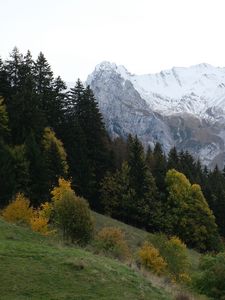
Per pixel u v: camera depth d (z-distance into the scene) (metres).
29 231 23.61
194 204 76.94
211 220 77.00
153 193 76.88
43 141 67.56
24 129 65.56
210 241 76.25
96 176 77.75
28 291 14.80
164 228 75.06
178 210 76.19
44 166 59.84
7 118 65.12
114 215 75.19
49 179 60.75
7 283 15.14
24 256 18.00
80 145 75.25
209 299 27.47
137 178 76.25
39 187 58.88
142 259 34.09
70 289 15.52
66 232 27.59
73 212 27.89
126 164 77.81
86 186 73.12
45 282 15.73
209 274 29.61
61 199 29.00
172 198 76.94
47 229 33.59
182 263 37.81
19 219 35.28
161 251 38.22
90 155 78.94
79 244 26.05
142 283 18.11
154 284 18.69
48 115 77.62
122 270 19.30
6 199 52.25
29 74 74.19
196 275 30.84
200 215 76.62
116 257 23.48
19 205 36.22
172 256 37.84
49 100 78.62
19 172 57.38
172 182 78.25
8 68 75.62
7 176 52.88
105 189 75.62
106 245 32.41
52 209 37.00
